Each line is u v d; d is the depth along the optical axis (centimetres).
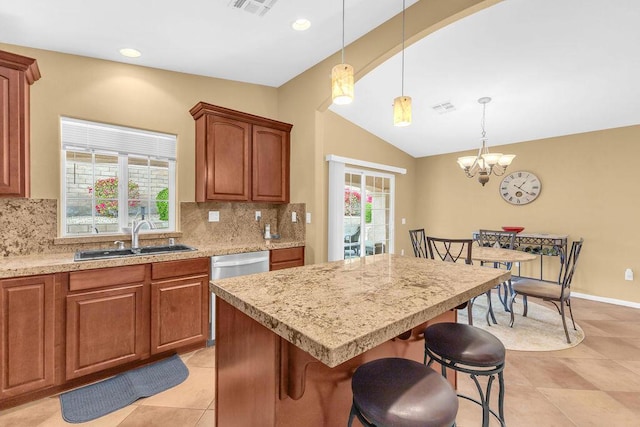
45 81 233
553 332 299
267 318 93
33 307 179
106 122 257
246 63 290
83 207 252
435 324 151
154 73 281
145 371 219
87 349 197
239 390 121
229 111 287
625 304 383
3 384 172
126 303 211
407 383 97
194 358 238
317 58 288
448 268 164
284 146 331
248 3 203
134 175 274
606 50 260
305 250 320
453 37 257
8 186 189
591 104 348
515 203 473
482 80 320
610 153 396
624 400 195
